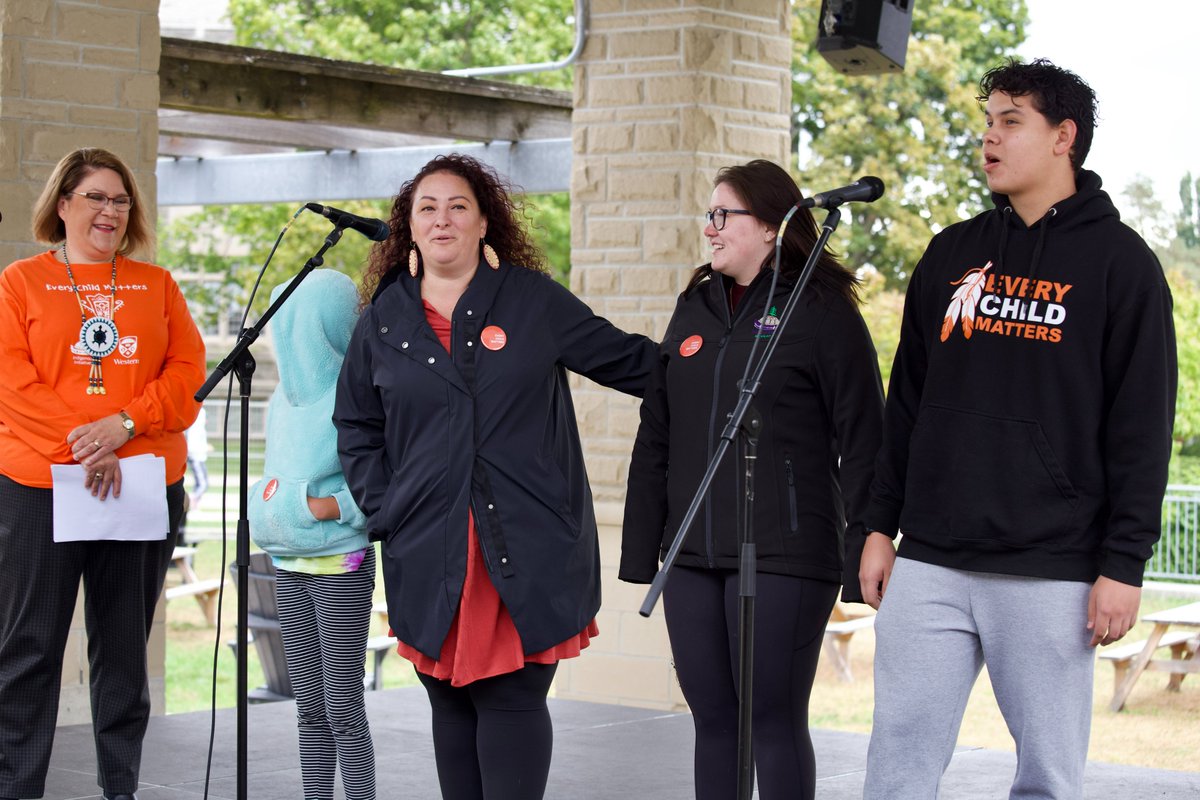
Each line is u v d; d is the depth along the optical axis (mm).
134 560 4484
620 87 6527
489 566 3623
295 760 5379
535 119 8586
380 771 5250
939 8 19859
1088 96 3168
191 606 12938
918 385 3377
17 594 4391
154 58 6086
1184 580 12625
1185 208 21422
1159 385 3033
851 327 3598
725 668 3688
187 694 9508
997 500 3145
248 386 3896
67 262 4434
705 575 3682
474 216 3795
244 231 18812
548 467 3730
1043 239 3143
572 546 3732
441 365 3686
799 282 3268
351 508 3998
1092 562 3111
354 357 3836
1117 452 3057
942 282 3287
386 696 6598
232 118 8461
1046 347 3111
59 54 5879
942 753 3285
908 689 3266
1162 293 3074
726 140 6484
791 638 3584
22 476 4340
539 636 3643
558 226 17969
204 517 17031
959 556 3209
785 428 3592
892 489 3383
